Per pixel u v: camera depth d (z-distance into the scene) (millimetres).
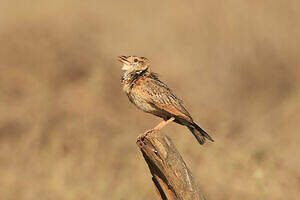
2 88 17297
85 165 13430
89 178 13086
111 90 18328
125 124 16828
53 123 15836
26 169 13414
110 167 13930
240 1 23469
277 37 22641
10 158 13859
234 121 17641
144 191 12641
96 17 22719
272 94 21000
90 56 20312
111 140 15477
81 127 15414
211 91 20469
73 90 17375
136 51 21844
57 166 13250
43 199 12336
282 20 23203
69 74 19203
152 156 6641
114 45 21781
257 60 22094
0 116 15781
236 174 13250
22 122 15750
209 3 23531
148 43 22516
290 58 22250
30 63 18484
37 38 19781
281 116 17125
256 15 23250
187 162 13773
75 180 12961
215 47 22438
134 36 22844
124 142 15398
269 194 12516
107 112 17047
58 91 17672
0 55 18625
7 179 12844
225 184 12742
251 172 13281
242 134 16062
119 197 12352
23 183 12797
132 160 14062
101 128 16266
